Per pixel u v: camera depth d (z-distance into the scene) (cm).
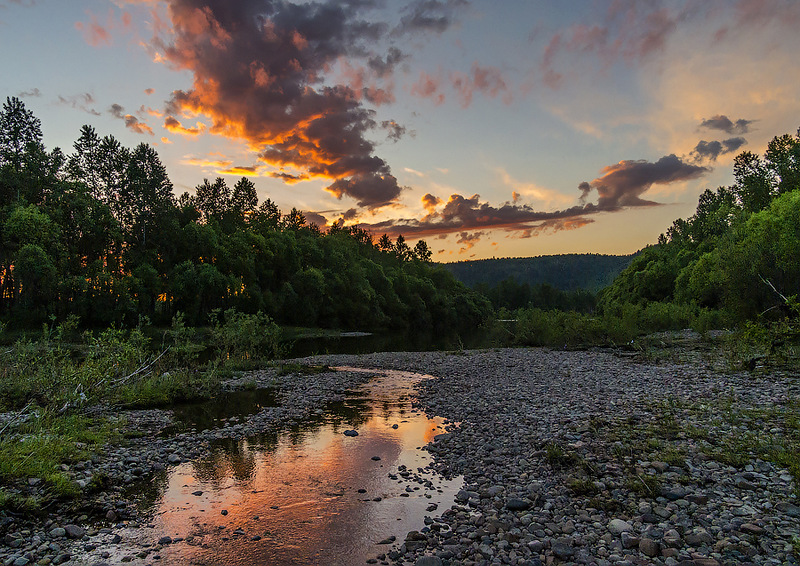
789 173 5925
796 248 3341
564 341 3659
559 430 1226
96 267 5681
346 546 730
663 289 7731
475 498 881
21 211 4981
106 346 1770
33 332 4650
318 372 2669
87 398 1484
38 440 1039
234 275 7250
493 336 4266
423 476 1041
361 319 9300
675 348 2914
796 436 1003
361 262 10844
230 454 1207
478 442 1243
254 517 839
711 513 714
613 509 768
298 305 8056
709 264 5125
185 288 6291
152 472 1069
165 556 698
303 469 1095
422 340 6341
